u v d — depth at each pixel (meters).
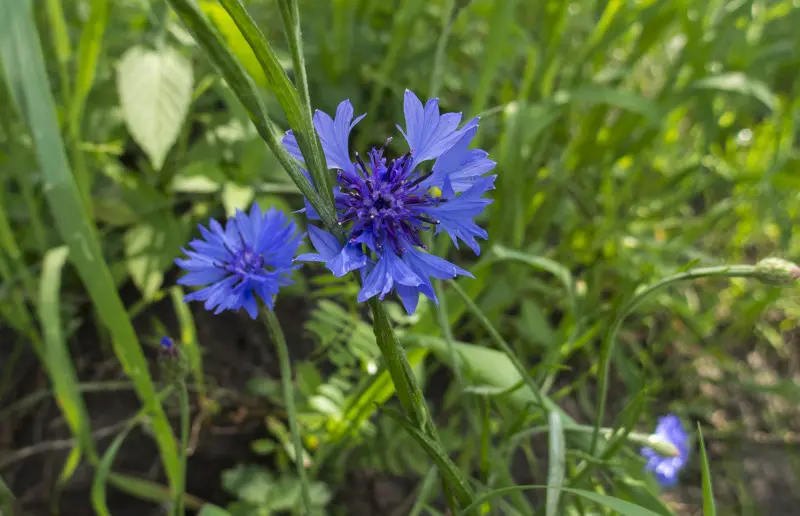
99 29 0.27
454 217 0.15
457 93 0.45
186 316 0.30
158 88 0.30
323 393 0.28
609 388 0.39
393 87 0.40
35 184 0.35
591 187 0.43
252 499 0.30
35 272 0.35
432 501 0.33
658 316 0.43
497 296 0.35
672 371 0.41
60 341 0.26
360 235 0.15
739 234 0.44
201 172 0.33
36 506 0.32
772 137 0.43
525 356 0.37
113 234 0.37
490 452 0.26
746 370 0.42
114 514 0.32
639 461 0.26
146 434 0.34
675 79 0.39
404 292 0.16
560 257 0.40
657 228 0.45
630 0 0.35
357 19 0.44
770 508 0.37
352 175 0.16
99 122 0.35
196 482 0.33
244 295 0.19
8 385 0.34
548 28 0.36
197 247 0.20
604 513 0.25
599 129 0.38
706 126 0.41
